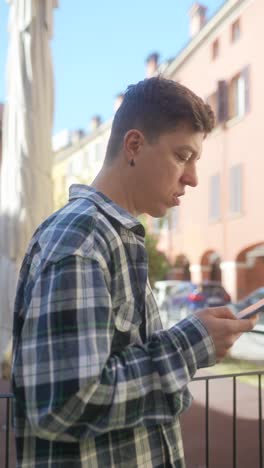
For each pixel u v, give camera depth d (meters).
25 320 0.92
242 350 10.34
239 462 3.98
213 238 21.05
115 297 0.98
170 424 1.08
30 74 5.09
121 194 1.12
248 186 18.47
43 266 0.93
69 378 0.84
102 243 0.97
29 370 0.88
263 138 17.48
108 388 0.86
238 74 19.12
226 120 19.75
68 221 0.97
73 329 0.87
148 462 1.00
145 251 1.07
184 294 18.78
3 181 5.23
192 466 3.87
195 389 6.73
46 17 5.21
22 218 4.95
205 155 21.38
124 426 0.89
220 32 20.20
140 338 1.02
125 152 1.11
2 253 5.06
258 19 17.72
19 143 5.02
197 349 0.94
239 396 6.39
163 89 1.09
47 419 0.84
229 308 1.03
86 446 0.93
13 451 3.75
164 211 1.14
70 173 42.19
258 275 20.47
